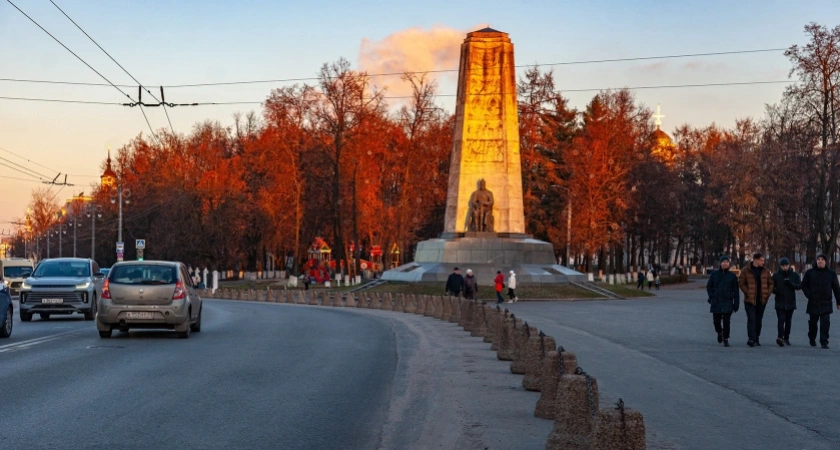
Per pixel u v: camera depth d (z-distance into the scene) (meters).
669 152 102.81
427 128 81.31
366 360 18.81
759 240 75.00
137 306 22.94
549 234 83.25
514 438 10.38
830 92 61.16
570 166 79.88
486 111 54.06
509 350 19.09
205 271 74.94
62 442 9.78
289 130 72.81
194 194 81.25
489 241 54.47
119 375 15.47
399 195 79.75
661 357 19.39
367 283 62.47
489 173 54.31
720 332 22.44
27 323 30.02
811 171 65.50
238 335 25.00
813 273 21.48
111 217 92.88
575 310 41.00
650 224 89.31
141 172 89.50
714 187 89.62
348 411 12.23
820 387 14.62
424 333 27.31
